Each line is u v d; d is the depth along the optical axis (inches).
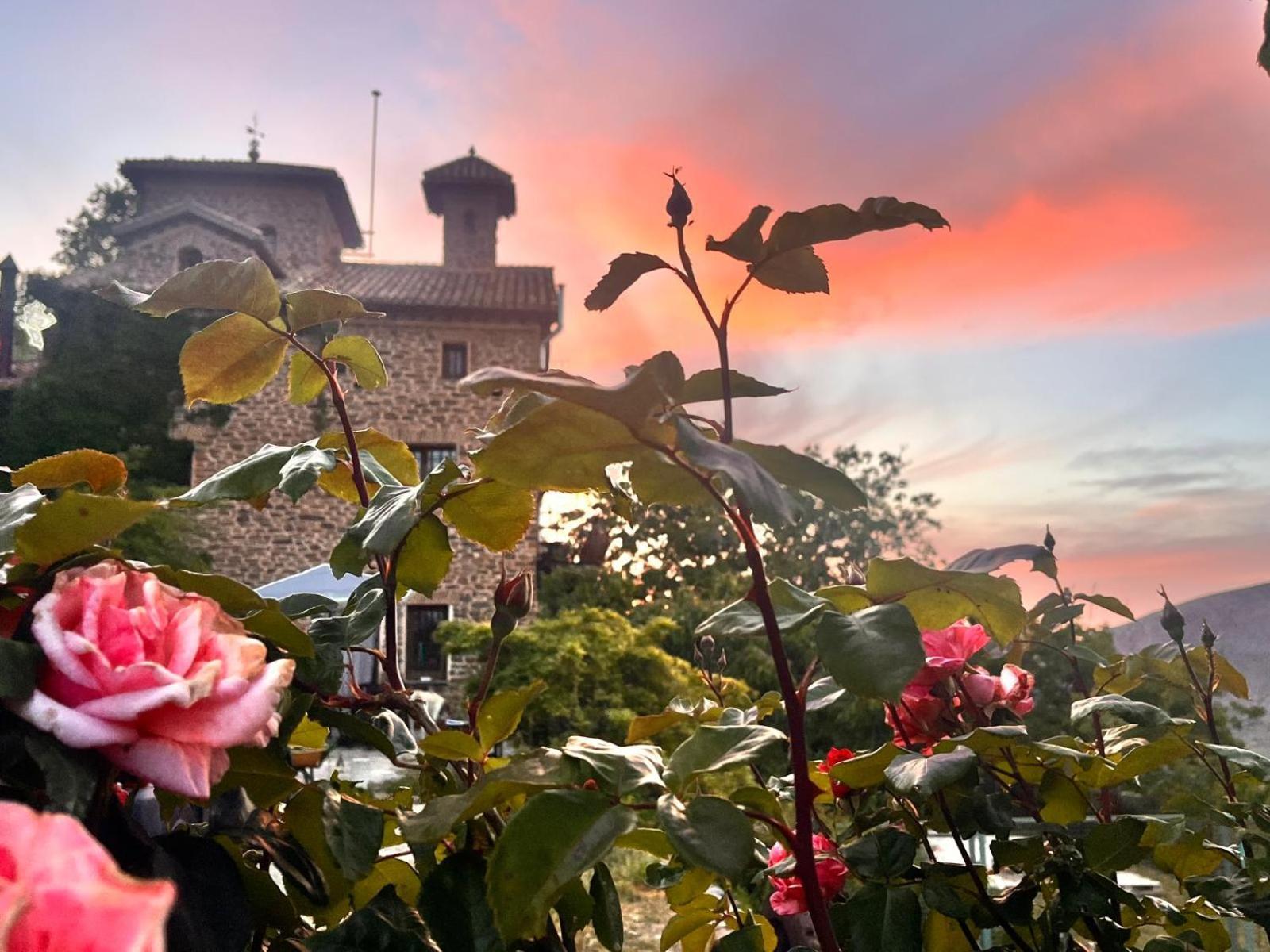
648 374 25.6
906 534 848.9
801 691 32.2
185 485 627.2
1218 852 48.3
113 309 637.3
